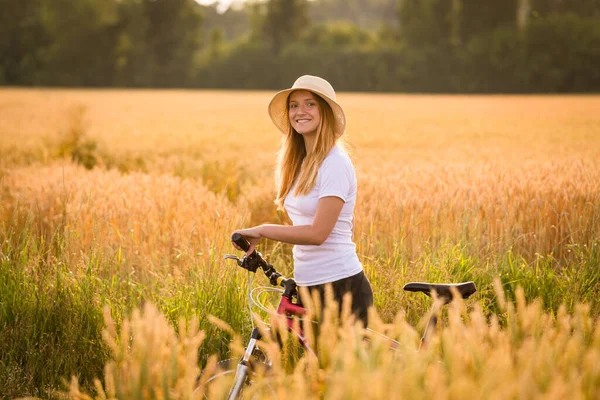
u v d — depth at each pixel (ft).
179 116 126.82
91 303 17.15
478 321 10.15
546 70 304.50
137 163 55.36
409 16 353.51
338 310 12.35
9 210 26.53
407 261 20.34
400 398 8.18
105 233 24.07
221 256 18.44
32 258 19.26
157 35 360.69
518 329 10.19
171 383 10.07
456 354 8.89
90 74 348.18
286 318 12.09
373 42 381.81
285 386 9.60
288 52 354.33
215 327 16.29
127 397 10.13
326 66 347.77
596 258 20.53
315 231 11.94
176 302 17.30
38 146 63.26
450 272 19.34
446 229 23.65
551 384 8.44
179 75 359.66
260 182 35.27
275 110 13.26
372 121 112.16
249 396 9.87
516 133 82.53
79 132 64.23
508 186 26.86
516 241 23.59
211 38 394.32
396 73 335.67
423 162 45.80
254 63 356.38
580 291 18.66
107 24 351.25
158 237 24.32
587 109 150.30
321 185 12.13
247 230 12.15
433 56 329.52
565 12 331.98
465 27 335.47
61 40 343.46
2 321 17.02
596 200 24.32
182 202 27.22
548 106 167.43
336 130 12.49
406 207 24.32
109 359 15.21
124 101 192.95
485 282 19.65
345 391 8.19
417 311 17.44
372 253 21.67
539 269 20.70
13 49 340.59
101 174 35.45
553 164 37.01
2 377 14.94
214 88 360.89
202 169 47.21
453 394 8.14
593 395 8.63
